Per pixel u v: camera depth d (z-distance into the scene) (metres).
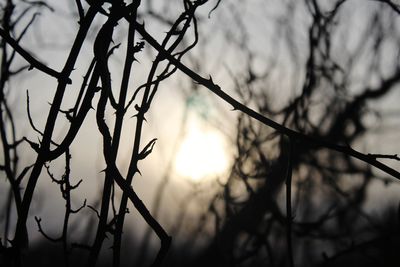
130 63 1.22
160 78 1.25
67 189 1.25
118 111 1.21
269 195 3.31
